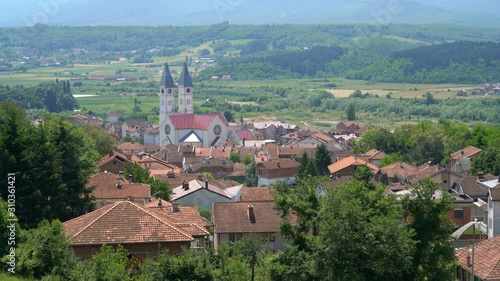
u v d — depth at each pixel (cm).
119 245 6109
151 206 8900
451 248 6081
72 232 6456
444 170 13588
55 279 5562
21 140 8512
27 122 14525
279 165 18638
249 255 7556
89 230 6391
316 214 6219
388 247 5666
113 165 14088
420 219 6134
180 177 14925
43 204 8400
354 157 18062
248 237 7856
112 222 6488
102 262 5600
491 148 16600
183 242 6419
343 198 5988
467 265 6706
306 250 6244
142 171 12631
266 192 12456
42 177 8462
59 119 9612
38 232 6162
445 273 5991
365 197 6219
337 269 5678
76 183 9212
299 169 18238
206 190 11956
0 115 13700
